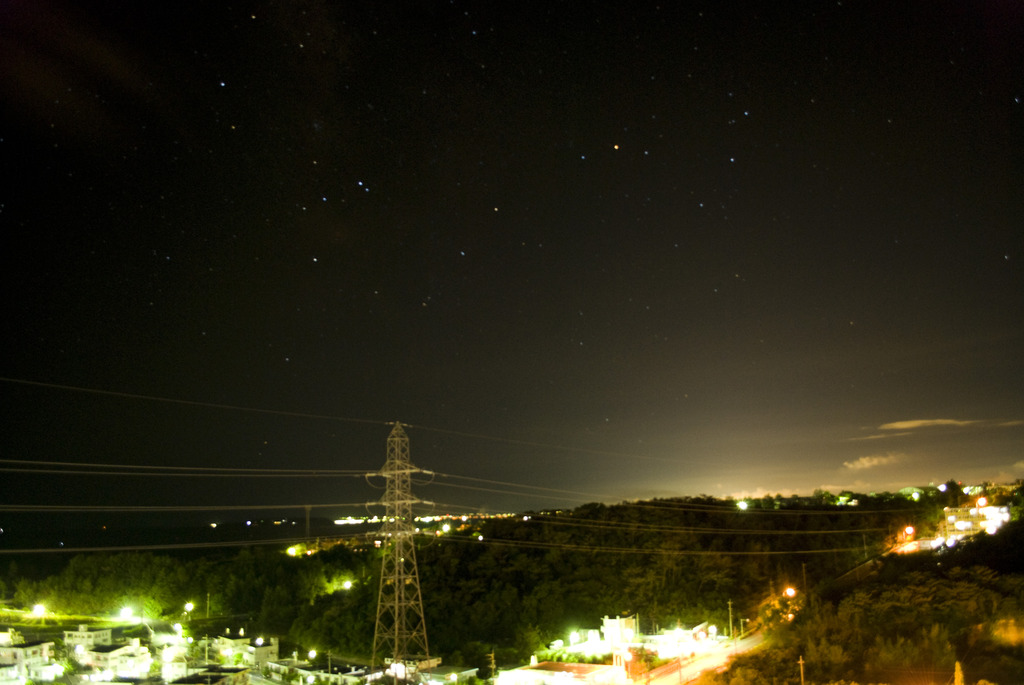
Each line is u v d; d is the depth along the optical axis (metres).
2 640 88.38
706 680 66.00
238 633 99.25
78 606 114.06
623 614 91.31
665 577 102.62
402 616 75.50
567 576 102.06
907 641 64.25
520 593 98.25
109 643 90.06
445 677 73.44
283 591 112.38
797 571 107.00
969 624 67.88
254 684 79.62
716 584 100.81
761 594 99.81
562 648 85.94
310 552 159.00
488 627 89.81
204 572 124.12
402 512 72.38
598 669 73.31
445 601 94.50
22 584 118.19
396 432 73.00
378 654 85.19
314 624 95.38
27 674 79.31
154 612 112.69
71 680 79.06
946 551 93.81
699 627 87.12
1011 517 113.81
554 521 122.00
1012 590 73.50
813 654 65.31
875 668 60.84
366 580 107.94
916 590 76.25
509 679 73.00
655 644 83.06
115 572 122.38
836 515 130.38
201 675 77.12
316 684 77.31
